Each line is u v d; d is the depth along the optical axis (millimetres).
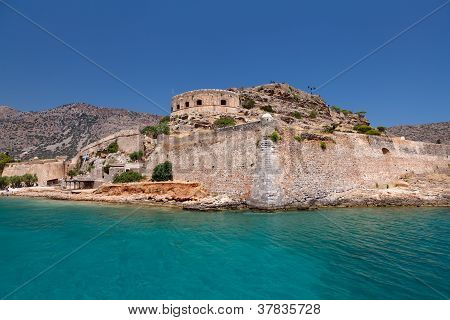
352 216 31234
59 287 14188
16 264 17281
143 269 16250
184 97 68312
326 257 17828
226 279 14836
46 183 84250
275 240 21641
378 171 45781
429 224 27219
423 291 13297
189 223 28172
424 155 53156
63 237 23609
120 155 71062
